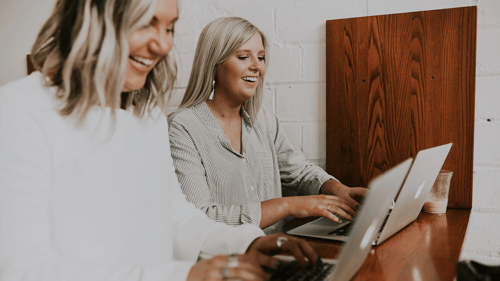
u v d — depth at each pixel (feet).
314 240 2.44
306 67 4.17
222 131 3.51
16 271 1.27
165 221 2.12
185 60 4.59
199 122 3.45
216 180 3.42
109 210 1.74
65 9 1.63
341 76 3.99
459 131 3.66
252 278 1.54
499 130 3.60
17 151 1.40
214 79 3.66
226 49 3.44
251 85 3.54
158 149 2.15
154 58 1.81
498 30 3.55
